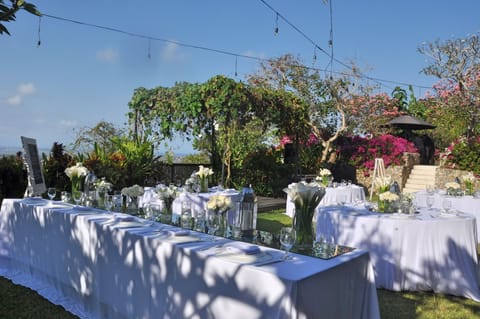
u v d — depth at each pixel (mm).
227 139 9086
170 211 3570
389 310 3338
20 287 3637
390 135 14070
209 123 9227
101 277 2961
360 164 13656
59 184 7207
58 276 3473
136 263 2641
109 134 11312
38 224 3715
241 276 2025
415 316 3242
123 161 8078
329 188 7578
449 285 3752
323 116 14430
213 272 2150
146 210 3357
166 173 9664
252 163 10555
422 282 3734
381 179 4637
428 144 15602
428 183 12516
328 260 2201
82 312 3135
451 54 14227
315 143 14164
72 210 3547
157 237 2572
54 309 3191
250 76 14781
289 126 10633
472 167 11539
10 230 4125
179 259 2344
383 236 3799
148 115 9625
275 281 1890
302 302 1842
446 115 15734
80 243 3193
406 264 3746
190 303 2271
